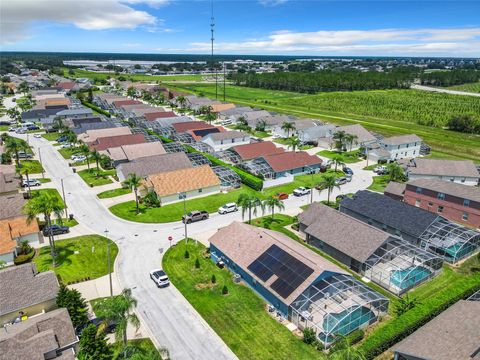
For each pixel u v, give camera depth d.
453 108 186.12
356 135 124.56
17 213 64.81
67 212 72.56
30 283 44.25
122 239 62.38
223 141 121.75
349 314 40.09
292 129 132.88
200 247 59.91
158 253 57.94
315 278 43.16
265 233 54.16
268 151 105.88
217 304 45.97
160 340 39.88
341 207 71.25
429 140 130.75
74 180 90.31
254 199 66.75
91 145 112.25
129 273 52.53
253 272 48.41
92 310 44.66
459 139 131.88
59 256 56.81
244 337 40.53
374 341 37.91
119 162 99.25
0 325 41.47
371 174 98.31
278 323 42.75
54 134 136.75
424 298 47.72
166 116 151.62
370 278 51.94
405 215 62.94
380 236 52.88
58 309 40.75
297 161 96.56
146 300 46.66
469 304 40.34
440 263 52.62
